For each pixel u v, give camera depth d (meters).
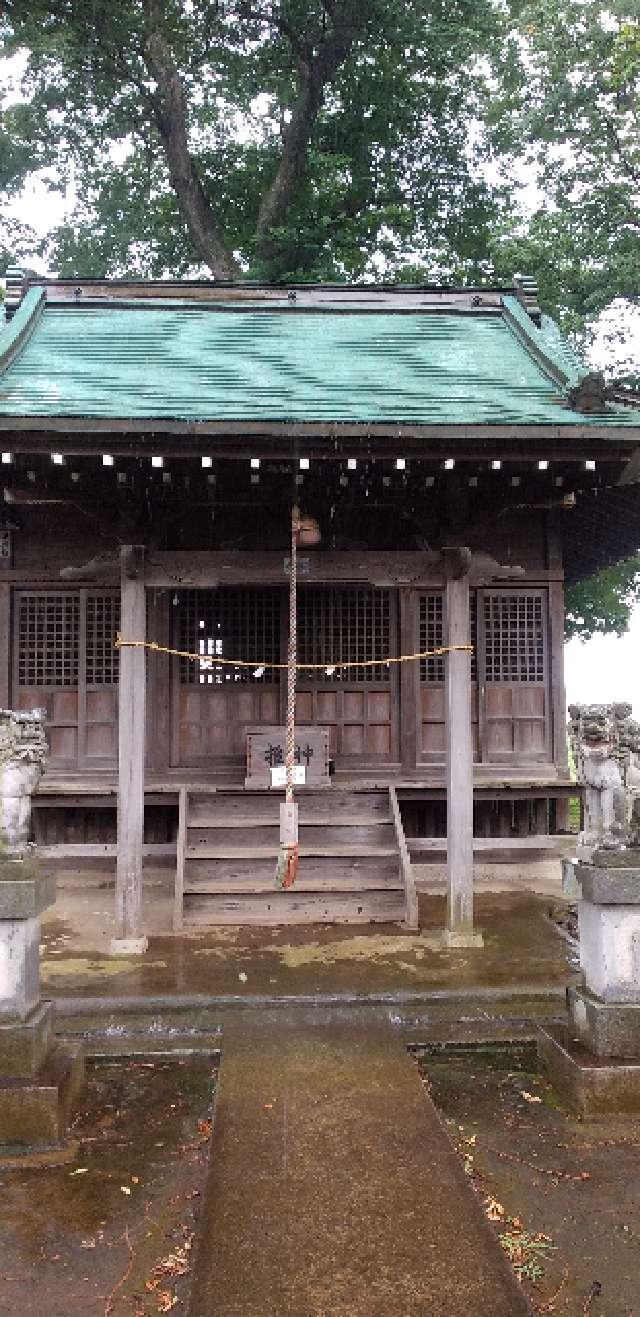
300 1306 2.94
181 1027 5.59
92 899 9.52
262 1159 3.93
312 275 20.12
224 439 6.57
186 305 10.48
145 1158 4.26
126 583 7.58
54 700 10.12
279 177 20.81
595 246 18.14
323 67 19.97
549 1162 4.18
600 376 7.13
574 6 17.42
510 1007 5.91
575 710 5.11
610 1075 4.57
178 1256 3.46
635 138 18.08
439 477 7.28
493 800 10.60
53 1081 4.39
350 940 7.68
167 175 23.67
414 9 19.30
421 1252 3.25
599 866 4.81
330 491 7.46
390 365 8.82
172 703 10.26
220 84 21.86
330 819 9.31
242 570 7.68
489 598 10.60
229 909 8.45
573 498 7.90
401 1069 4.95
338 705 10.39
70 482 7.10
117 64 20.02
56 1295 3.23
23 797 4.66
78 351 8.79
